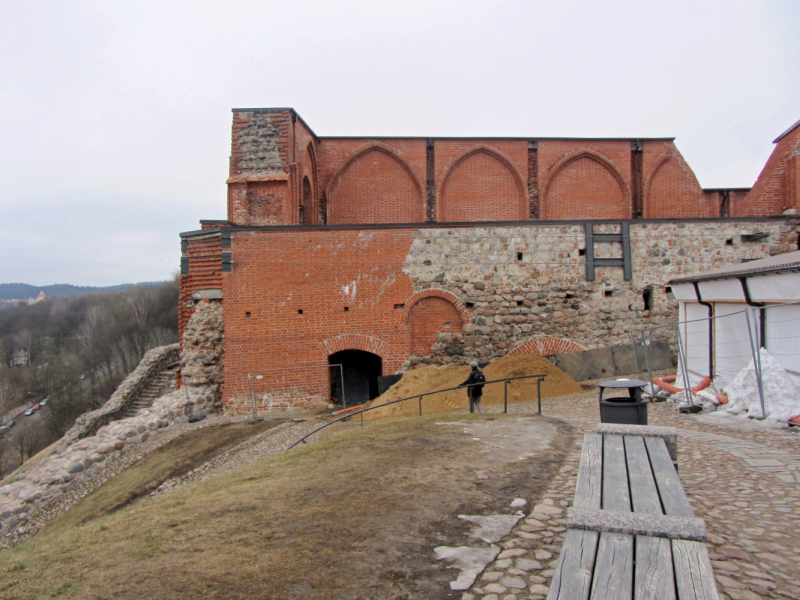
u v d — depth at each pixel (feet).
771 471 21.71
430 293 58.90
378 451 26.48
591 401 45.91
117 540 17.08
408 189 82.89
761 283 35.17
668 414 37.50
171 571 14.02
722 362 40.86
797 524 16.12
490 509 17.71
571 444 27.14
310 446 31.55
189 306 62.69
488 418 35.78
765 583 12.47
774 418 32.01
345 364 64.64
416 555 14.39
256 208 66.59
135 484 41.50
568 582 8.91
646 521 10.10
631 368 59.77
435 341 59.36
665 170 84.43
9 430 160.25
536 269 59.98
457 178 83.41
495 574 13.28
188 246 61.41
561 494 19.03
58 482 45.09
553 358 58.65
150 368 91.91
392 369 58.39
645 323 60.64
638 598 8.30
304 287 57.98
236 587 12.96
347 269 58.23
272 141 67.87
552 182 83.76
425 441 28.32
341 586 12.85
